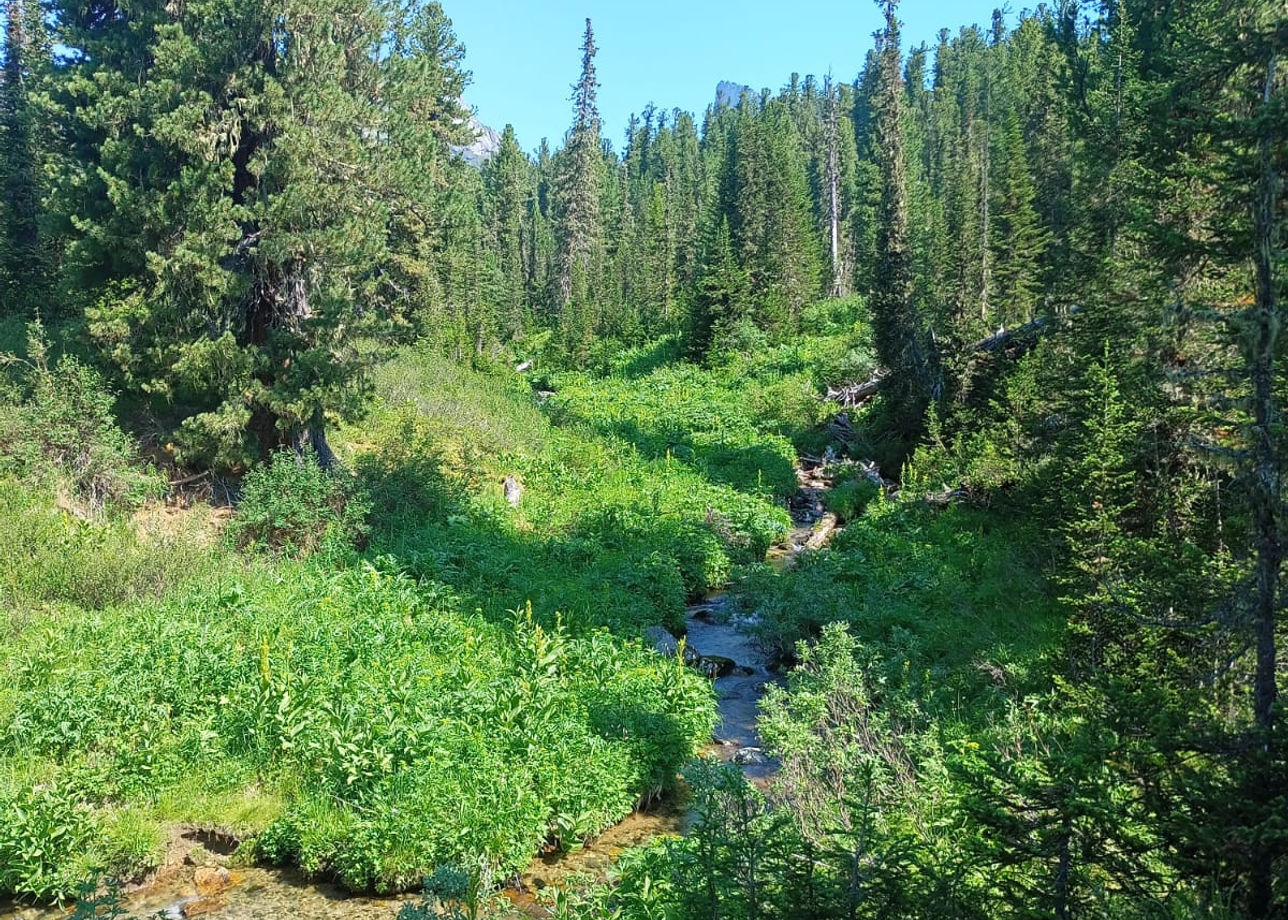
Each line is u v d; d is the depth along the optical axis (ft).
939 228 125.59
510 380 138.51
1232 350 22.45
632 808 32.12
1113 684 18.07
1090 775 15.74
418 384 91.35
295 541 55.36
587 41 209.15
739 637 51.83
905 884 15.96
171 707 33.53
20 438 53.47
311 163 57.06
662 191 257.75
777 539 73.05
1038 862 16.48
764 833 17.15
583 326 176.65
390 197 63.82
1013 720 27.22
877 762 24.80
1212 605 17.61
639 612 50.34
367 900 26.99
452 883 19.80
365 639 38.93
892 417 100.63
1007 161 123.03
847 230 226.38
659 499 73.72
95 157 64.03
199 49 54.19
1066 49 88.17
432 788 28.40
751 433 107.55
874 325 106.52
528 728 32.40
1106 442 32.58
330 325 57.36
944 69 299.99
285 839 28.84
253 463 58.54
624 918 22.03
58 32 60.29
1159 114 19.43
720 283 156.97
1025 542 48.44
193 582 46.24
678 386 139.33
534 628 43.98
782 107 283.79
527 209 296.10
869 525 66.64
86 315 55.42
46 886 26.25
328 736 30.86
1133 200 41.78
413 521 60.59
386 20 64.80
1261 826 13.16
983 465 62.39
